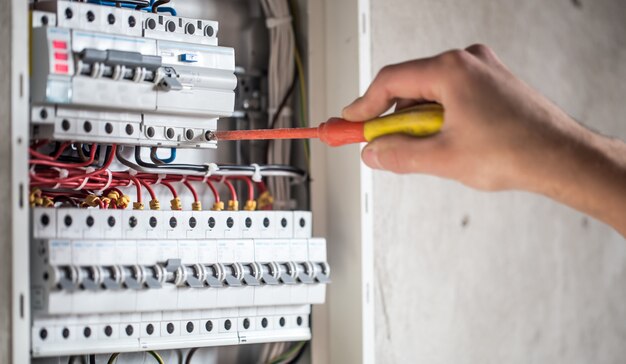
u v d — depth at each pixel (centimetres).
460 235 193
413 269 182
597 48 234
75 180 116
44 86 104
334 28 150
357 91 143
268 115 153
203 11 146
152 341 115
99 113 111
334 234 147
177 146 120
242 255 124
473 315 194
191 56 119
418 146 67
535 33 216
